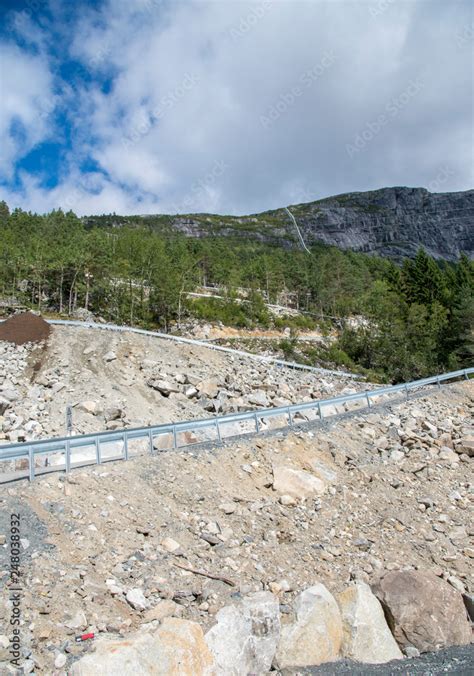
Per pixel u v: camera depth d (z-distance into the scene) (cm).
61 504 1193
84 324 3812
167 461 1549
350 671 946
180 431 1716
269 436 1894
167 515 1293
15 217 10244
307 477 1650
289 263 10081
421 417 2509
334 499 1617
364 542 1405
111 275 6300
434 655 1046
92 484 1312
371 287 8906
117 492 1312
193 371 3469
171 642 812
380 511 1605
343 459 1886
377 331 6356
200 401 3006
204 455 1647
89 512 1197
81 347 3431
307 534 1398
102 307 6269
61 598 910
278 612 977
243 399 3138
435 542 1496
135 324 5794
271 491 1593
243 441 1809
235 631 901
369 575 1274
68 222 9206
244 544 1271
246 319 6462
